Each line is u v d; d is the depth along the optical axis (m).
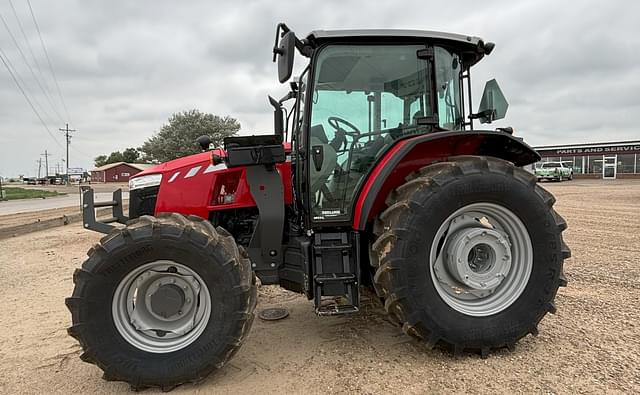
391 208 2.95
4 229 9.46
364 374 2.81
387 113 3.40
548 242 3.08
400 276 2.87
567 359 2.92
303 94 3.49
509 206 3.04
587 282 4.64
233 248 2.91
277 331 3.60
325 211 3.27
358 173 3.37
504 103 3.60
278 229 3.39
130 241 2.72
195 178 3.62
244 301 2.79
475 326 2.94
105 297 2.70
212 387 2.73
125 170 71.62
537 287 3.06
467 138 3.15
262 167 3.39
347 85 3.34
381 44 3.31
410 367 2.89
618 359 2.89
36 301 4.73
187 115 40.91
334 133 3.34
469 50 3.53
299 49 3.24
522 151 3.35
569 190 20.78
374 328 3.59
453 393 2.55
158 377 2.70
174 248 2.74
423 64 3.39
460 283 3.07
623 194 17.56
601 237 7.44
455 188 2.93
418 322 2.89
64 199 26.55
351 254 3.16
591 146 39.94
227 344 2.75
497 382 2.66
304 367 2.94
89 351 2.67
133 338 2.78
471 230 3.05
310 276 3.14
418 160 3.20
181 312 2.86
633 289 4.39
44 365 3.14
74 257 7.17
